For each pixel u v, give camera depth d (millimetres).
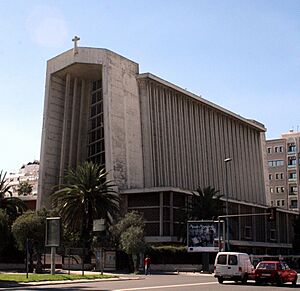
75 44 82875
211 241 58438
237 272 34938
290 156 130125
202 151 94250
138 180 80500
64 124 86125
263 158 116938
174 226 74125
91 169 63125
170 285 31062
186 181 87875
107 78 79250
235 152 105375
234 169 104062
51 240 42094
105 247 58812
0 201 67062
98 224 50094
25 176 185500
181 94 90688
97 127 86438
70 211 61312
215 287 29531
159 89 86562
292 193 128250
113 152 76938
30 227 52562
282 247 102562
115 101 79562
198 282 36344
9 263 66875
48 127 85250
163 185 82312
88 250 60250
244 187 106625
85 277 39250
